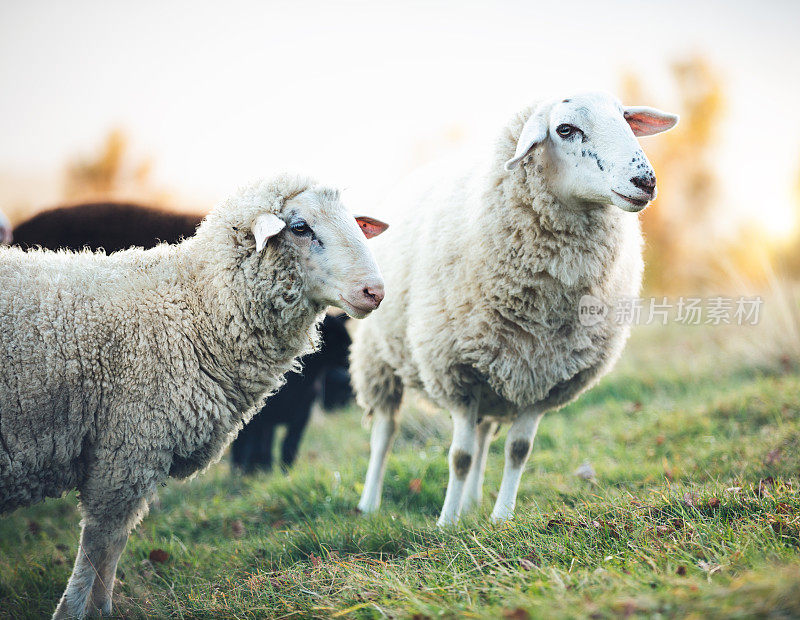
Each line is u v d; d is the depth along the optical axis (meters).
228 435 6.90
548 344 7.98
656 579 5.09
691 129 44.47
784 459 8.75
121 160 30.91
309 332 7.08
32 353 5.91
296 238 6.61
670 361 16.58
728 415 11.64
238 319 6.62
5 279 6.07
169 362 6.34
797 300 16.12
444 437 13.29
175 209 12.02
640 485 8.84
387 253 9.54
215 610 6.37
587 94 7.67
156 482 6.44
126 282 6.47
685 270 34.25
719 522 6.23
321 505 9.84
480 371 8.21
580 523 6.65
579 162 7.41
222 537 9.58
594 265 7.87
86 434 6.23
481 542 6.65
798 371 13.84
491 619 4.71
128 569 8.29
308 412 13.09
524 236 7.77
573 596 4.89
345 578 6.32
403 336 9.20
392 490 10.41
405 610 5.23
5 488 6.07
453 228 8.45
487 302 8.01
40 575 8.34
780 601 4.30
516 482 8.33
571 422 13.49
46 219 11.53
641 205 7.17
